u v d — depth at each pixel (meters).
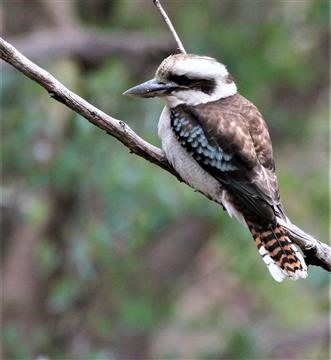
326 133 17.42
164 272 17.09
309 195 16.64
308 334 16.84
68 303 15.67
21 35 16.56
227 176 8.80
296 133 16.97
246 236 15.76
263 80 16.38
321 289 15.17
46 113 14.66
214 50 16.33
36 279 16.44
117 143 14.59
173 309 16.72
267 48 16.44
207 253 18.81
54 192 15.83
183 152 8.95
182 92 9.00
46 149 14.84
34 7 16.50
